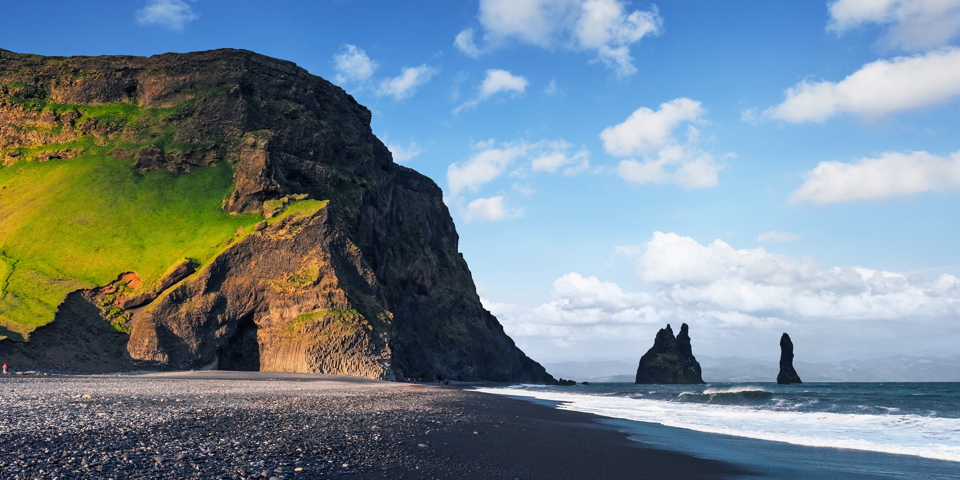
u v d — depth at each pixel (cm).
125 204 7544
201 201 7850
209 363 6241
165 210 7588
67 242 6719
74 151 8494
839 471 1276
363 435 1520
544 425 2216
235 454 1102
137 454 1042
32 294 5719
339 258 7362
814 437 1967
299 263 6931
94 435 1212
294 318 6675
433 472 1106
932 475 1233
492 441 1619
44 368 5162
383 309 7519
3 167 8312
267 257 6812
